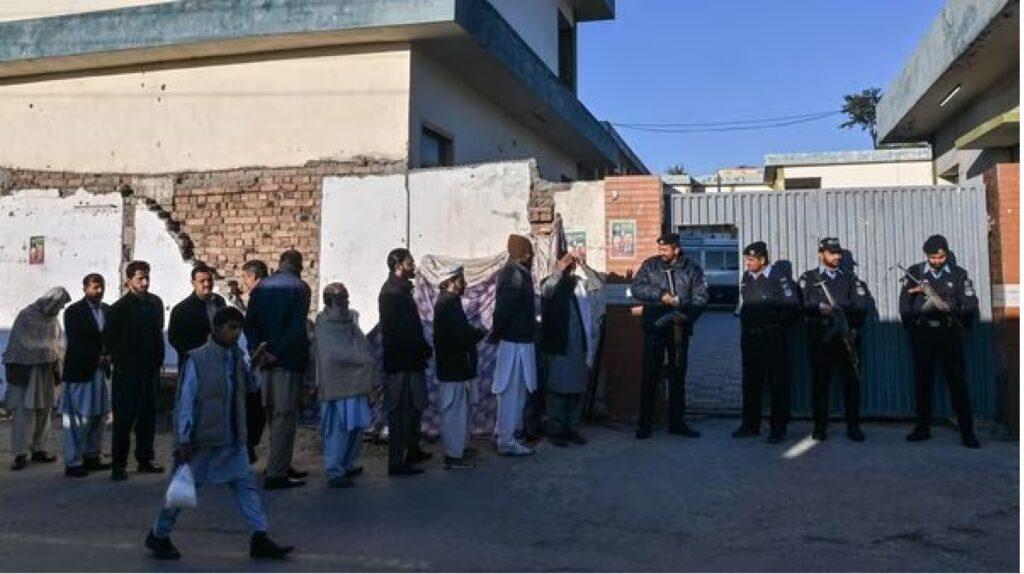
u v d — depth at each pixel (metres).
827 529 5.44
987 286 8.60
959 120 12.64
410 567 4.87
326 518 5.94
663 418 8.86
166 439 9.16
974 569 4.70
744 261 8.84
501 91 11.90
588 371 8.73
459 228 9.39
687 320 8.27
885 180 20.11
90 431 7.72
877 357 8.84
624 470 7.08
